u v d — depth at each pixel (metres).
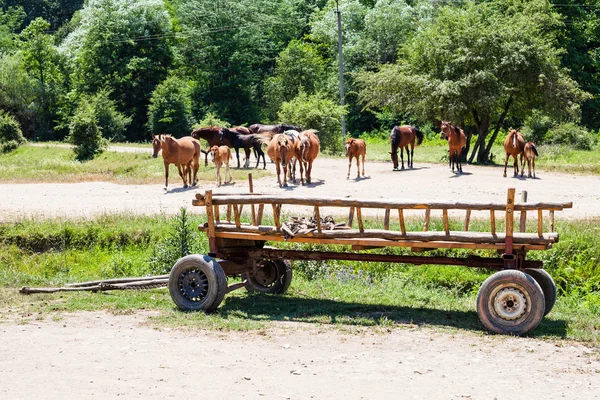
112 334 9.23
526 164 33.91
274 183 27.06
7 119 59.72
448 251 14.53
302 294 12.12
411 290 12.62
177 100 67.12
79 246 17.53
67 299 11.51
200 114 72.31
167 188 26.53
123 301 11.16
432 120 38.97
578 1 65.19
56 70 76.25
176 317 10.03
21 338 9.04
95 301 11.20
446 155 38.16
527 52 35.47
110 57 75.12
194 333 9.27
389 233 9.86
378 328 9.52
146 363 7.97
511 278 9.16
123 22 73.44
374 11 69.44
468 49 35.69
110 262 15.69
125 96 74.69
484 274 13.87
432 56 37.06
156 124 67.56
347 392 7.03
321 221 10.73
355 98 69.06
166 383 7.29
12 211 21.20
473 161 38.00
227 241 11.10
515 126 59.03
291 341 8.88
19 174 32.59
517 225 16.77
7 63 73.38
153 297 11.62
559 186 25.58
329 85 69.31
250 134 32.91
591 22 65.00
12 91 72.38
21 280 13.28
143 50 74.88
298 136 27.00
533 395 6.97
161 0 78.50
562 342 8.89
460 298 12.37
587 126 63.28
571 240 14.77
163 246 15.07
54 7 105.88
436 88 35.62
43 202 23.41
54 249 17.47
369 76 39.44
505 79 36.16
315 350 8.49
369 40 68.50
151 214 19.75
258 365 7.89
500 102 36.66
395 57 68.31
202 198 10.84
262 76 80.19
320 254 10.81
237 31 73.06
